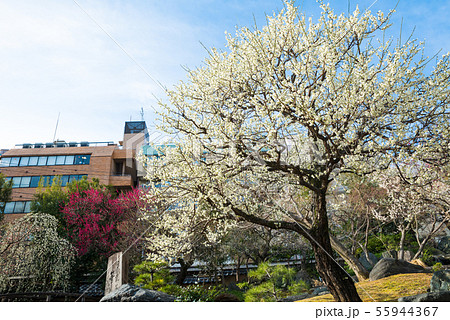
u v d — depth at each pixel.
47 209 18.77
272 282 9.15
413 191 8.26
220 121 6.85
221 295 8.07
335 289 6.37
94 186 21.53
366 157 6.38
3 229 13.31
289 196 9.02
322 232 6.68
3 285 11.18
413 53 6.48
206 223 7.31
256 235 16.67
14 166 32.12
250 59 7.00
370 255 17.53
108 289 8.69
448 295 5.74
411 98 6.09
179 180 6.86
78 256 14.90
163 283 8.98
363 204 14.69
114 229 17.41
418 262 12.80
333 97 6.27
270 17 7.07
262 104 6.68
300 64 6.24
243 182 8.18
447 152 6.23
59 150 32.72
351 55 6.70
